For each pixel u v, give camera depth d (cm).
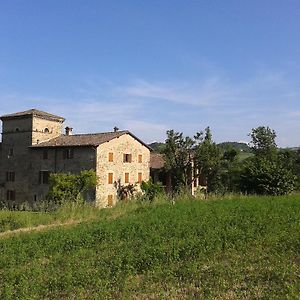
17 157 5497
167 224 2130
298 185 4453
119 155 5175
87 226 2300
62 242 1881
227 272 1232
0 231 2595
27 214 3059
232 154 6172
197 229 1919
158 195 3775
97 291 1164
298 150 6103
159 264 1391
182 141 5728
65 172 5041
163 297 1074
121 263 1434
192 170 5797
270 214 2220
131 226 2142
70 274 1326
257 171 4275
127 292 1139
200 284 1158
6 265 1568
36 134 5384
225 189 4903
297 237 1606
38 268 1460
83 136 5375
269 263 1301
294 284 1088
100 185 4853
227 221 2077
